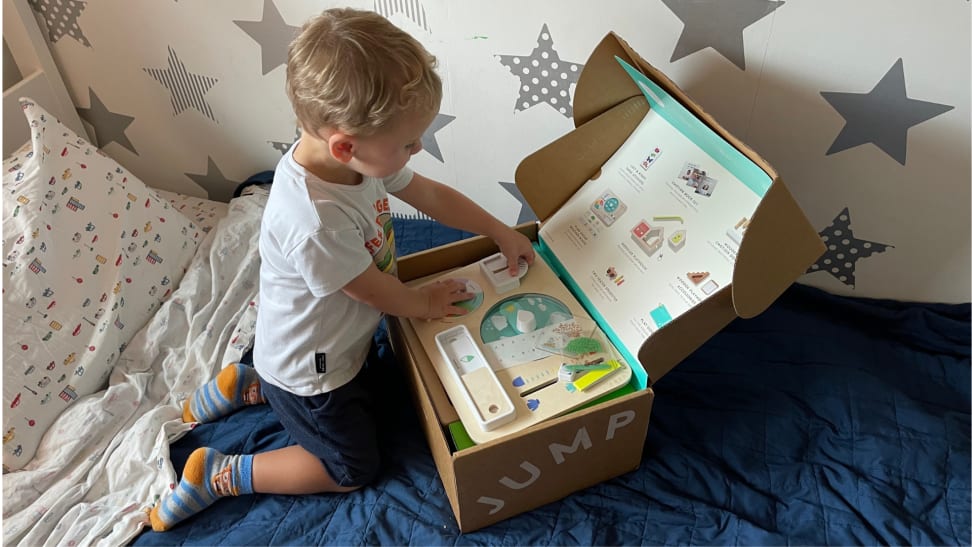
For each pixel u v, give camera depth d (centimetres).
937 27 92
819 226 120
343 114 78
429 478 105
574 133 104
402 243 141
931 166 106
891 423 105
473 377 93
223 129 148
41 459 109
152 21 133
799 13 96
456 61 120
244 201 145
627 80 101
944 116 100
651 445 107
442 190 109
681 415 110
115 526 101
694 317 87
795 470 102
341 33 78
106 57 142
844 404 108
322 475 102
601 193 108
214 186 161
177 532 101
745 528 94
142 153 159
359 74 76
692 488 101
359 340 101
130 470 107
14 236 113
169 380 121
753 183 89
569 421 87
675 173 100
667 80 90
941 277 119
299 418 101
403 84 78
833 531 94
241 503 104
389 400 117
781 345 118
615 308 99
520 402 91
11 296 111
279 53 130
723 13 100
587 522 98
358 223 93
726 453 105
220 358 124
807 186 115
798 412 109
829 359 115
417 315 100
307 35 80
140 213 130
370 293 94
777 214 79
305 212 87
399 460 108
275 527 100
